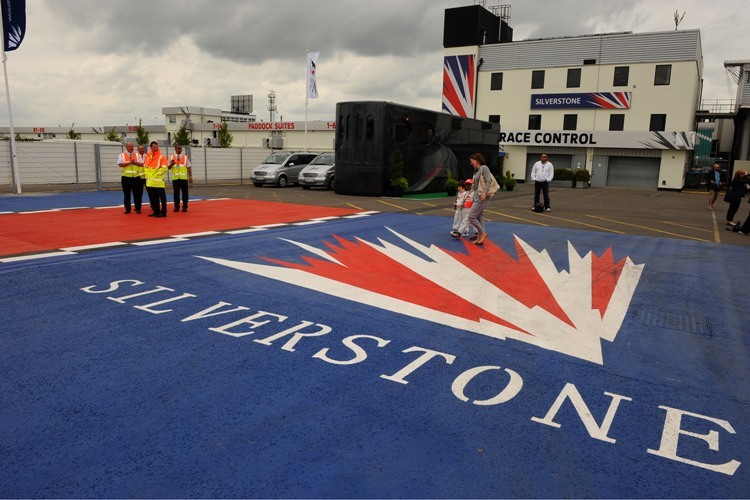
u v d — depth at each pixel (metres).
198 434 3.11
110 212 13.42
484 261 8.46
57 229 10.48
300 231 11.06
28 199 16.78
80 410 3.36
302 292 6.23
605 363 4.39
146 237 9.77
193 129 62.12
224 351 4.38
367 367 4.14
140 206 13.44
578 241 10.69
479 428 3.27
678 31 36.56
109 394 3.58
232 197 19.23
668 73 37.31
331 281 6.80
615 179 40.41
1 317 5.10
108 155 24.59
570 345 4.79
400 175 20.91
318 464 2.85
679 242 10.95
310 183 24.12
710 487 2.76
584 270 7.99
